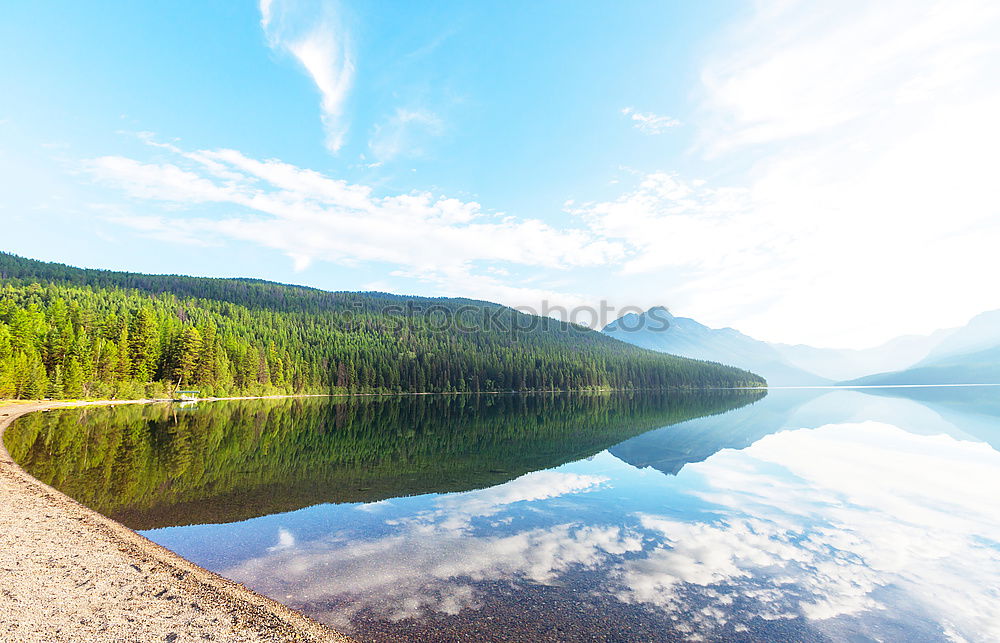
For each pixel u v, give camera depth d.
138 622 7.61
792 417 57.94
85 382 63.19
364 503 17.58
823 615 9.41
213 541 13.12
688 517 16.06
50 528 12.10
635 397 118.25
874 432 41.56
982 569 11.75
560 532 14.41
